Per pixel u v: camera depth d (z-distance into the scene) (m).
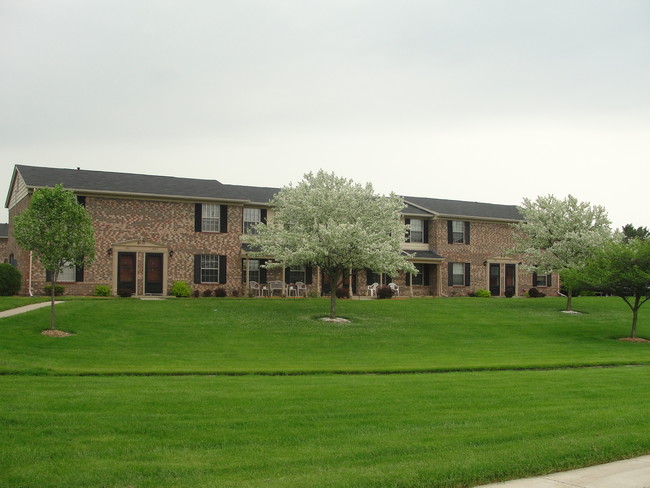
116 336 22.67
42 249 21.86
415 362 20.17
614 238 34.97
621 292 28.58
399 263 28.92
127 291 34.16
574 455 8.94
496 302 37.69
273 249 28.83
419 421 10.69
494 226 46.06
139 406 11.30
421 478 7.72
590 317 33.78
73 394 12.25
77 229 22.50
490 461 8.41
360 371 17.89
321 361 20.12
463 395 13.36
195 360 19.50
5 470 7.60
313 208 28.92
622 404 12.70
